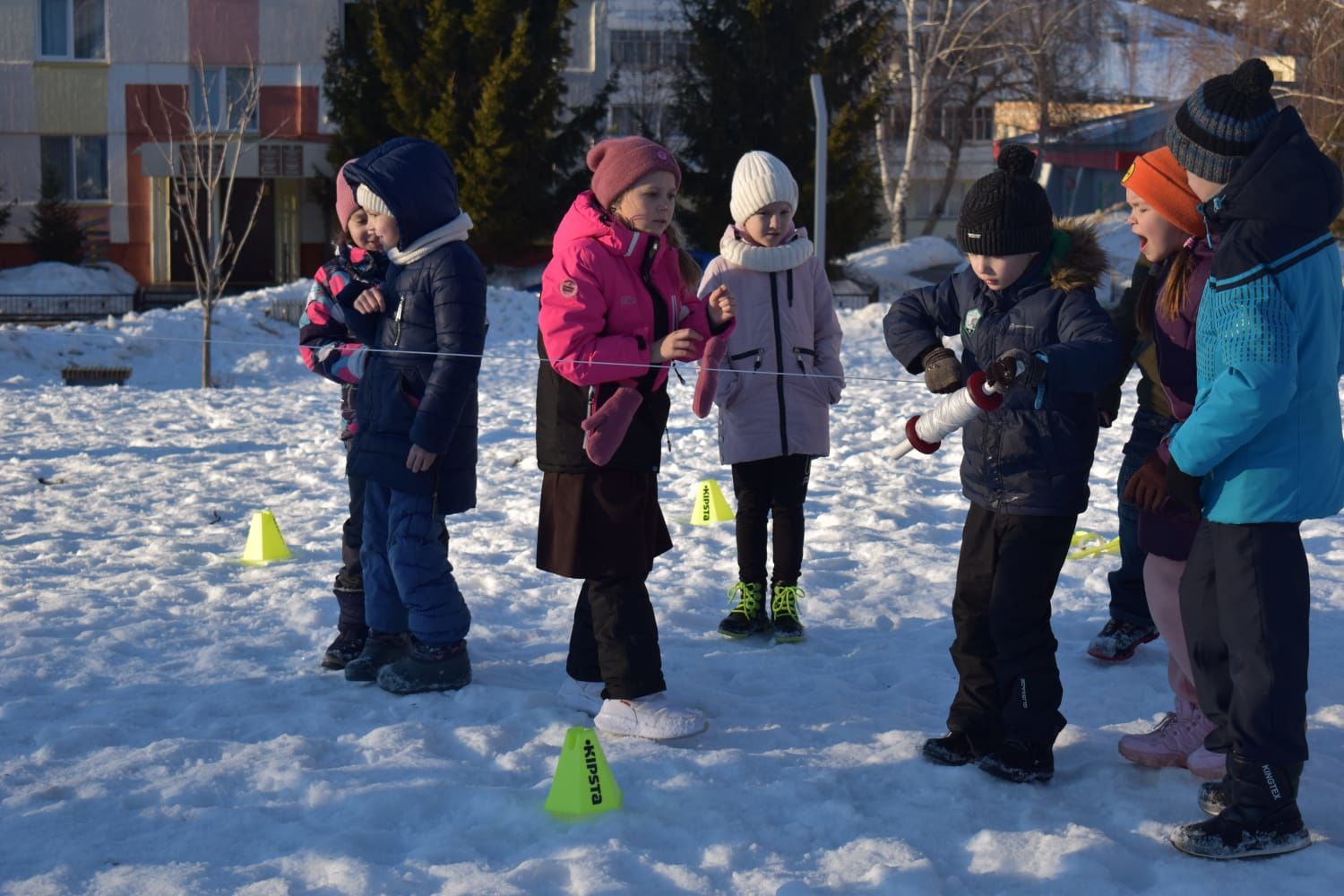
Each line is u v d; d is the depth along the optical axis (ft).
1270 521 10.11
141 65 104.06
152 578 19.70
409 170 13.64
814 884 9.62
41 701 13.79
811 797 11.28
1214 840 10.03
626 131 129.90
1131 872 9.96
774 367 16.34
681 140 122.11
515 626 17.25
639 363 12.49
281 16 104.88
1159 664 15.39
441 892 9.49
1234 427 9.70
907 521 23.81
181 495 27.63
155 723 13.37
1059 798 11.42
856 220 102.32
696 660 15.56
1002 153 11.57
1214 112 10.07
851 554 21.18
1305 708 10.32
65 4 103.30
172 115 104.58
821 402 16.65
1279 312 9.63
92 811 10.96
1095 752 12.54
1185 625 10.78
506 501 26.18
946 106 138.82
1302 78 93.04
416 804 11.09
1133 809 11.06
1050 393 11.44
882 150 128.77
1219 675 10.58
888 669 15.30
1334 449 10.14
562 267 12.52
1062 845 10.19
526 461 31.37
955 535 22.59
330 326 14.56
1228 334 9.75
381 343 14.10
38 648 15.84
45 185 101.24
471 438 14.30
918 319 12.16
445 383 13.48
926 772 11.85
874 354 59.98
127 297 94.38
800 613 17.71
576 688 13.70
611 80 101.71
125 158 104.83
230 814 10.87
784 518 16.52
